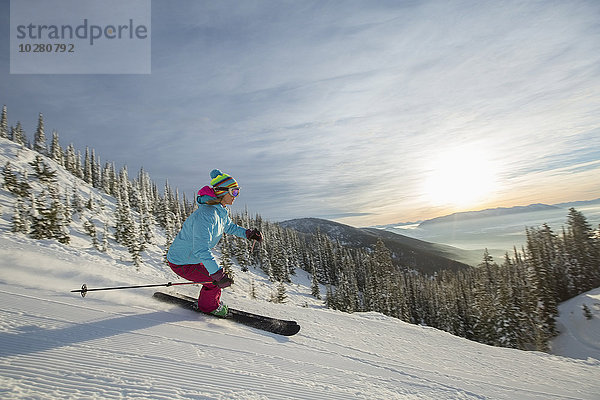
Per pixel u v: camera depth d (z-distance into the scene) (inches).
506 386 183.9
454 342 293.1
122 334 112.4
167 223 2785.4
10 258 178.9
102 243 1557.6
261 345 139.9
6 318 104.3
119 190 2942.9
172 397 79.3
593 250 2241.6
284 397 95.3
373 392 119.3
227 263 2167.8
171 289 199.5
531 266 1776.6
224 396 86.1
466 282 2322.8
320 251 3597.4
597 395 208.4
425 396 133.0
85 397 70.9
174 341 116.8
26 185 1648.6
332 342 187.8
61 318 114.3
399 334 278.2
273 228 3540.8
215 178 148.4
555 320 1759.4
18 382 71.1
